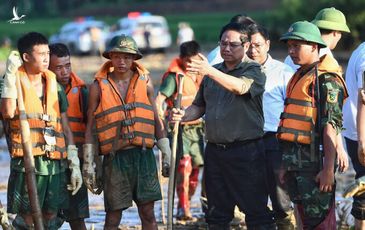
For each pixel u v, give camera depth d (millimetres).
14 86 18641
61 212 20312
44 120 19016
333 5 107438
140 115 19766
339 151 19172
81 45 121500
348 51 105562
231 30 20047
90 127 19938
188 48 25938
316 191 19281
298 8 115375
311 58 19406
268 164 22078
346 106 21797
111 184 19812
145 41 118688
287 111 19516
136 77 19984
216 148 20500
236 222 25828
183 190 26672
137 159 19797
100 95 19812
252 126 20297
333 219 19469
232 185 20516
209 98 20594
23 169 19000
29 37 18844
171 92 26266
